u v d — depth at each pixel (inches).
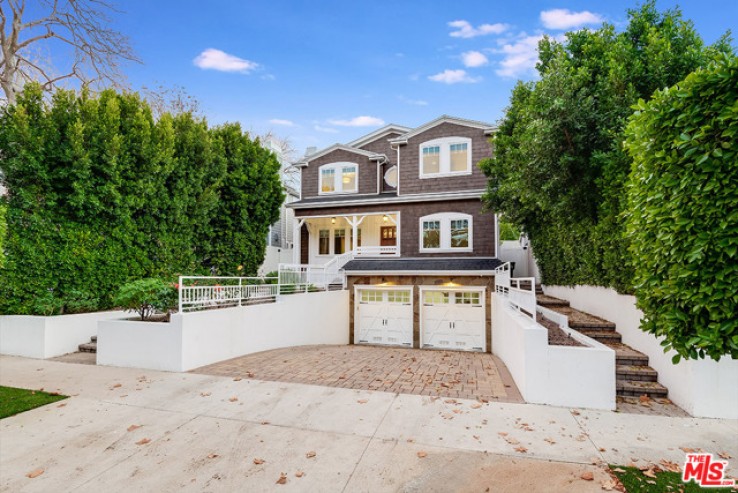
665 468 142.2
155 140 417.7
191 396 225.8
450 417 192.4
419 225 647.1
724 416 188.9
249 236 561.0
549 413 197.8
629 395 223.1
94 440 169.6
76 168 349.1
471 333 530.3
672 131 118.4
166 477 140.4
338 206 695.1
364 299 578.9
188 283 420.5
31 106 351.3
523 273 774.5
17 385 248.1
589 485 131.7
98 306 379.2
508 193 457.1
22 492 131.5
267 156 605.0
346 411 201.3
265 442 166.9
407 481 136.3
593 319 342.6
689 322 113.9
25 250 335.3
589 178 272.8
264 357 336.2
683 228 111.3
